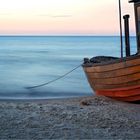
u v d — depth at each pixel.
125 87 13.66
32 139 8.27
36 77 31.34
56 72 36.25
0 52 82.38
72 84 26.31
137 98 13.70
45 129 9.30
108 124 10.09
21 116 11.04
